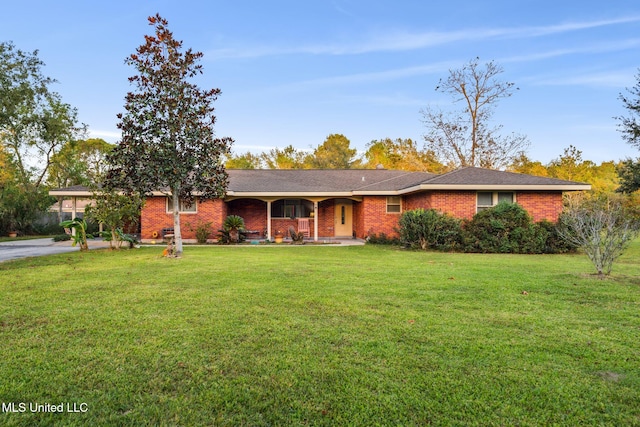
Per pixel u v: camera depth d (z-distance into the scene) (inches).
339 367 135.4
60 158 1202.6
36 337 163.8
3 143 1050.1
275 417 105.4
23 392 117.1
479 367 136.2
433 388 120.9
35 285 273.6
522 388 121.4
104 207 538.9
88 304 218.1
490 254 514.0
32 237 920.3
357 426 101.4
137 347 152.2
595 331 175.3
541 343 159.5
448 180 605.6
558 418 105.3
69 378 126.1
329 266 372.2
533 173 1403.8
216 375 129.0
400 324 183.0
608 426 101.7
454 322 186.9
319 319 190.7
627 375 130.8
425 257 469.1
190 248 586.9
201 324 181.8
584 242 331.9
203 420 103.6
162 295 241.6
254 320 188.2
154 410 107.7
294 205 823.1
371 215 730.2
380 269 352.2
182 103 439.8
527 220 546.9
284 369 133.8
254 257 454.9
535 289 263.3
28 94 850.8
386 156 1695.4
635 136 800.9
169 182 443.8
